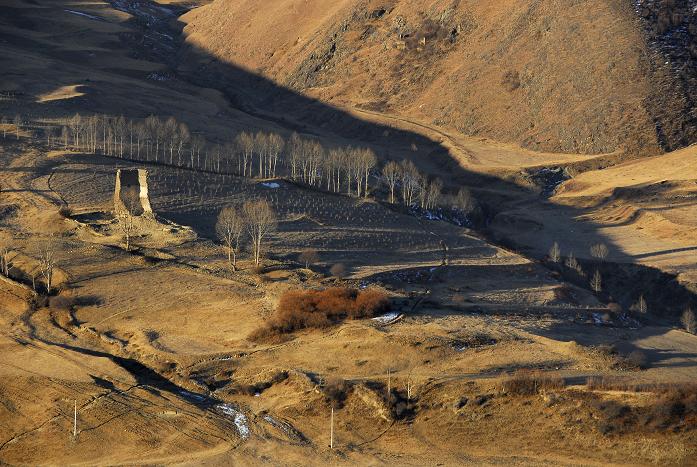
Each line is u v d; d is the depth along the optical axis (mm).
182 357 157750
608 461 121438
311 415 137125
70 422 137875
